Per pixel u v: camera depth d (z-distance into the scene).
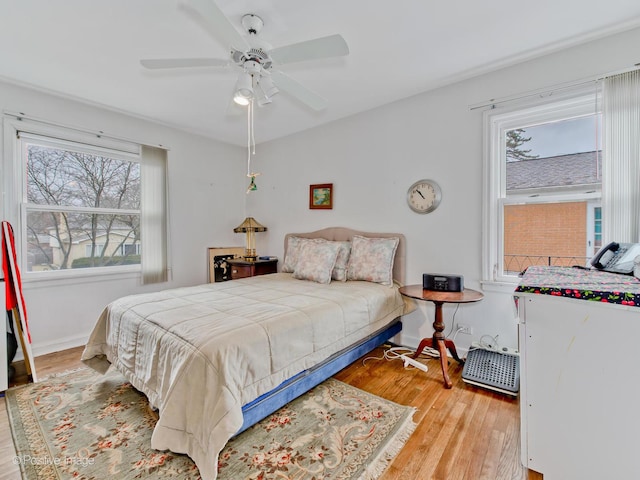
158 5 1.58
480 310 2.43
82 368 2.34
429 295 2.17
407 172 2.81
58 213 2.77
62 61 2.12
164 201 3.38
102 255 3.04
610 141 1.85
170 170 3.47
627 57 1.83
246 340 1.45
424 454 1.43
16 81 2.39
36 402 1.87
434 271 2.66
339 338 1.99
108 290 3.01
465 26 1.79
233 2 1.56
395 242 2.79
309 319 1.81
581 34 1.87
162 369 1.49
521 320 1.29
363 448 1.46
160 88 2.53
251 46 1.51
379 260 2.76
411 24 1.76
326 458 1.40
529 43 1.96
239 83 1.62
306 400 1.88
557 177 2.15
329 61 2.17
